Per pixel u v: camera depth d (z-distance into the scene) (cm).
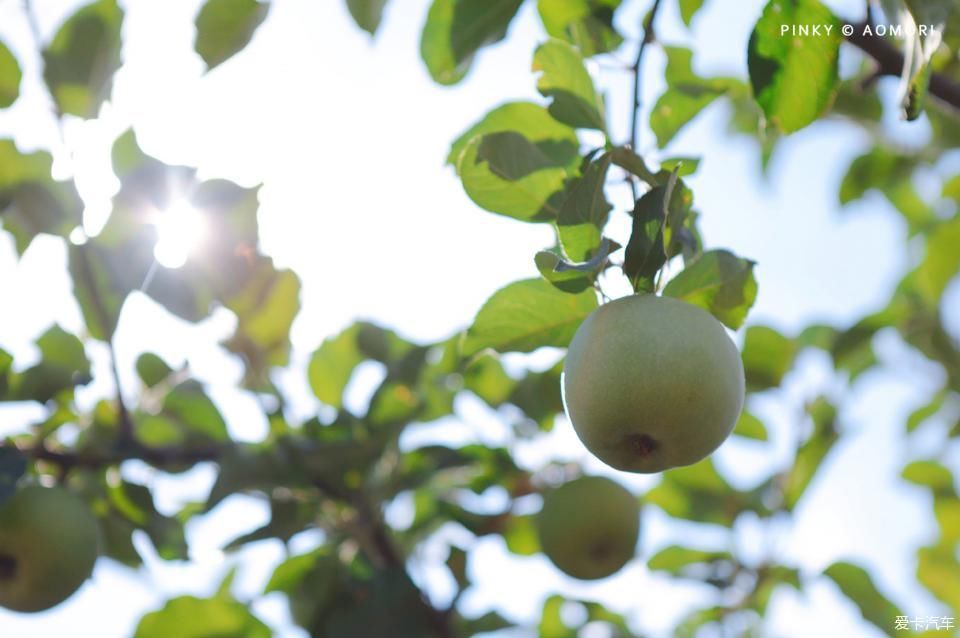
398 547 122
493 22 104
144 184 109
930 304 146
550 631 130
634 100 97
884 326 137
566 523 119
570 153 100
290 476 115
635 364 87
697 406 87
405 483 119
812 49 95
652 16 98
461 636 120
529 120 102
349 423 119
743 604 133
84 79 109
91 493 115
